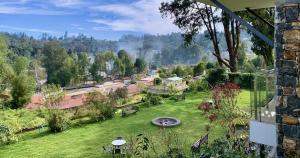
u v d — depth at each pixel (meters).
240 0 7.03
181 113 20.33
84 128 18.66
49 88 22.98
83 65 75.12
